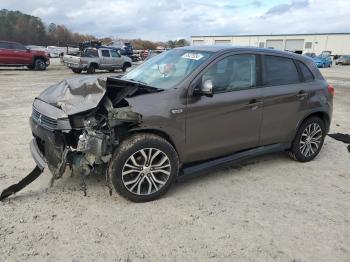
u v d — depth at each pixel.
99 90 4.02
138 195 4.14
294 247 3.48
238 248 3.42
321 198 4.54
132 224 3.74
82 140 3.82
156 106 4.10
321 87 5.74
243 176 5.13
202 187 4.71
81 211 3.95
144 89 4.34
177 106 4.20
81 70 23.41
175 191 4.56
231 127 4.72
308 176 5.24
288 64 5.44
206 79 4.45
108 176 4.07
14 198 4.19
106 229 3.63
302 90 5.43
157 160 4.21
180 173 4.48
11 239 3.40
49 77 19.78
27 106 10.05
